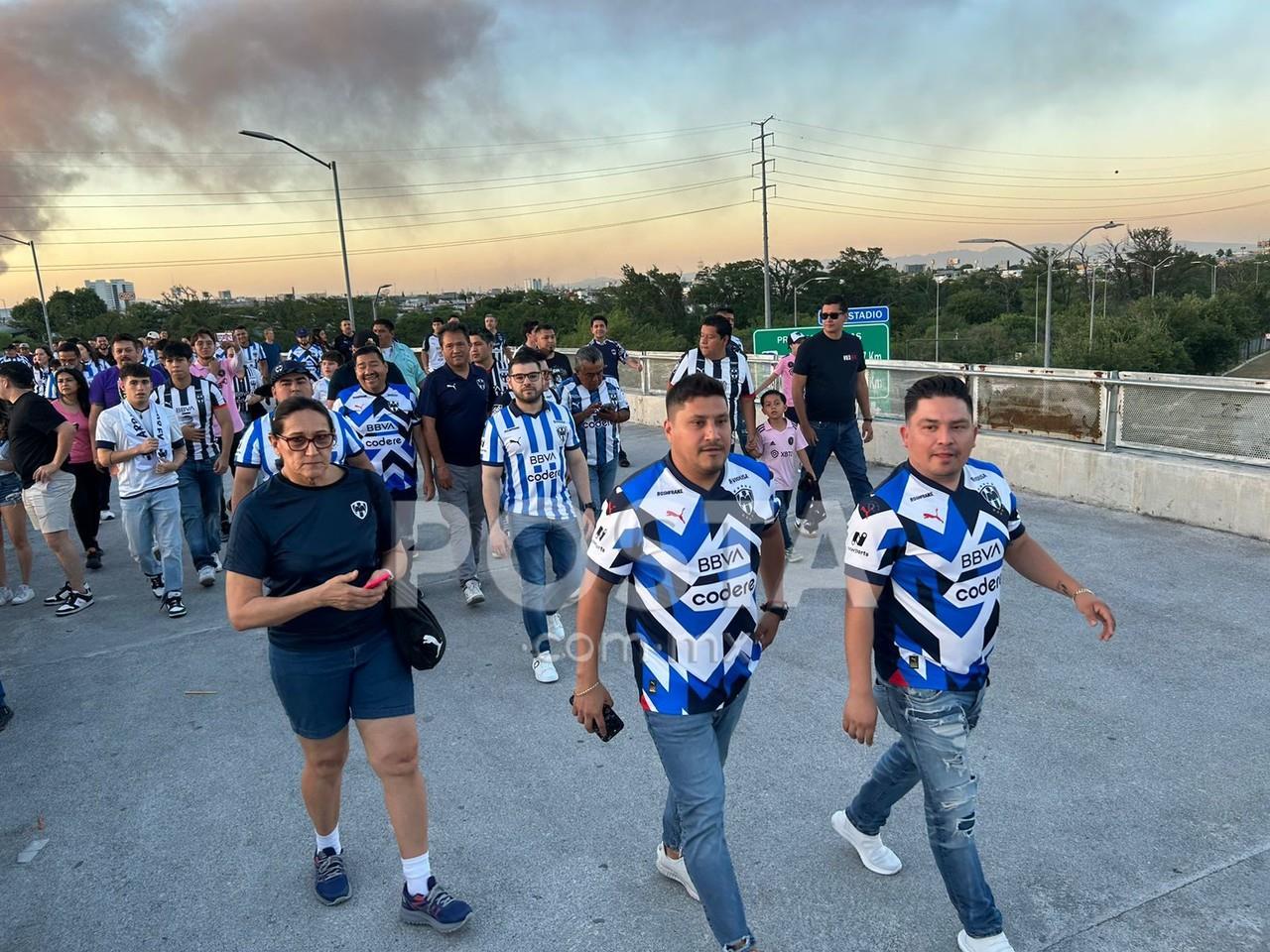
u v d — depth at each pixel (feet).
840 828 10.14
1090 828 10.54
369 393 19.01
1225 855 9.95
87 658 17.07
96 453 18.86
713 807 7.91
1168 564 19.58
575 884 9.92
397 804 9.14
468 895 9.76
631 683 15.26
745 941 7.75
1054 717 13.25
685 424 7.63
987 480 8.23
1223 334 208.54
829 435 22.44
